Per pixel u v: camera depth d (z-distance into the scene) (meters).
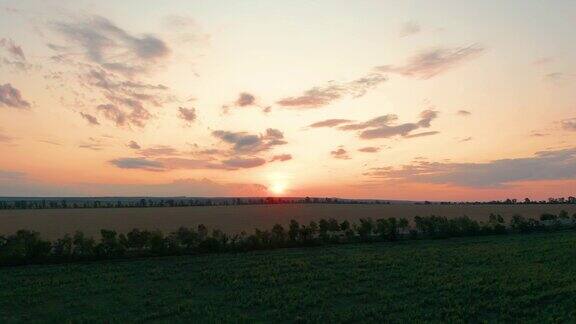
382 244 70.44
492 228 82.62
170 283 42.97
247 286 41.78
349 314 32.88
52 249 57.31
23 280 43.53
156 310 34.28
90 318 31.97
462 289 39.56
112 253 55.78
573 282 41.53
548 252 58.69
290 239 69.19
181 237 60.75
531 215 138.00
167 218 128.88
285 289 40.47
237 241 66.31
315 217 133.50
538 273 45.47
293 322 31.70
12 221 116.75
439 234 78.38
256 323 31.28
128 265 51.44
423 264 51.06
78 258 54.16
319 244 69.25
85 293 38.97
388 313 33.66
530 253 58.28
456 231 79.50
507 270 47.38
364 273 46.75
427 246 67.31
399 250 63.00
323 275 45.84
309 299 36.81
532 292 38.38
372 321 31.66
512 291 38.44
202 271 47.97
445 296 37.62
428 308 34.62
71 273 46.94
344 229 79.38
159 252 58.25
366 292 39.44
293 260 54.22
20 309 34.56
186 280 44.09
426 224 81.25
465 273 45.94
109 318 32.12
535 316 32.31
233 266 50.88
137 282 43.28
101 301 36.75
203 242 61.03
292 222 71.62
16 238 54.06
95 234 83.38
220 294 39.12
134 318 32.34
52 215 144.88
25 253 52.41
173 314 33.31
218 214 151.12
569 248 61.25
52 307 34.97
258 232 67.06
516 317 32.22
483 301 36.03
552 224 93.25
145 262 53.38
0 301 36.41
